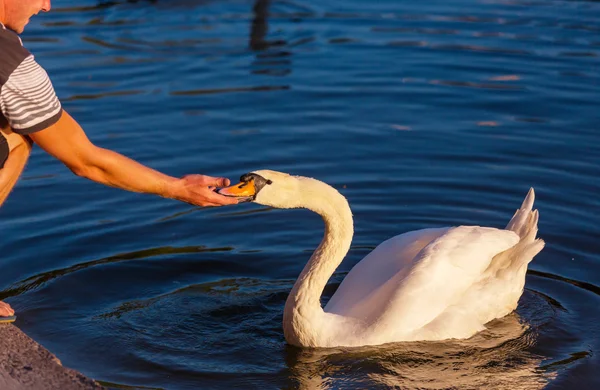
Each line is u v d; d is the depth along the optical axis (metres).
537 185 8.66
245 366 5.86
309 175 8.86
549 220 7.98
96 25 14.43
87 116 10.30
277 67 12.23
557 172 8.92
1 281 6.99
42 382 5.05
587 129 9.91
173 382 5.61
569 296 6.82
